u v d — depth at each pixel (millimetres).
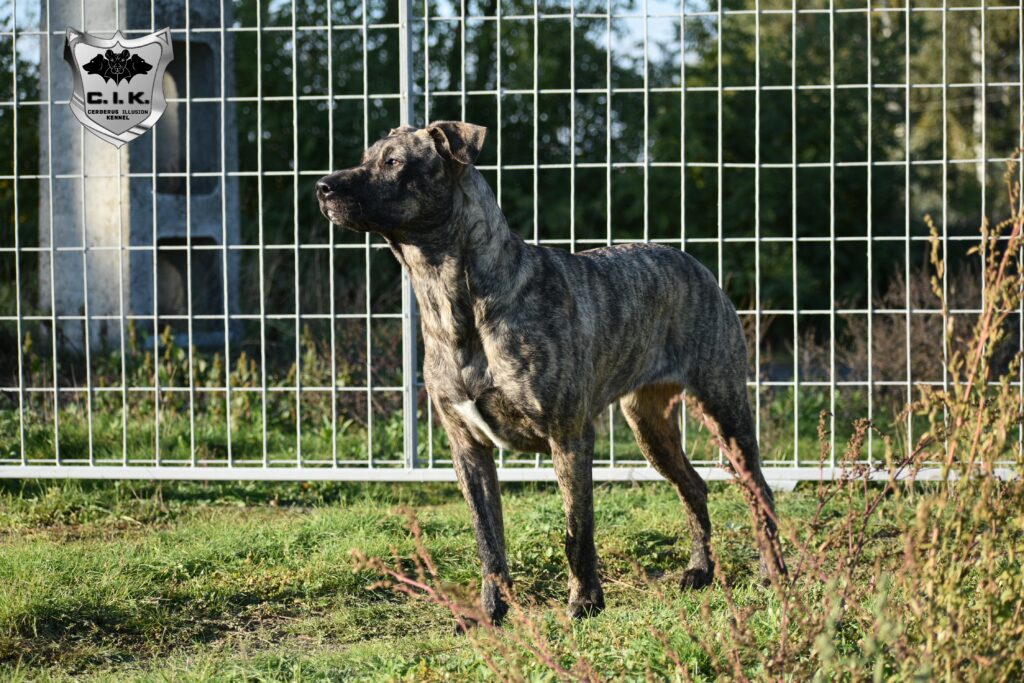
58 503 5879
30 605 4195
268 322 9539
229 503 6133
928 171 17391
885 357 8383
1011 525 2686
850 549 2943
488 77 16125
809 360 9352
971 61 21047
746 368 5059
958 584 2584
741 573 4996
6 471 5984
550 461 6488
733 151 15953
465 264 4066
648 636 3512
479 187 4113
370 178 4000
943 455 2953
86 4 8828
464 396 4160
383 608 4551
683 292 4871
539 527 5395
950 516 2627
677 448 5027
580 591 4262
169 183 9344
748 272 15055
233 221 9719
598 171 15758
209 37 9297
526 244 4262
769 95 15953
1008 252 2654
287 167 15328
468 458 4332
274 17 15758
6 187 12109
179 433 7027
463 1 5773
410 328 6027
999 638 2600
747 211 15484
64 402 7617
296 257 5945
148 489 6211
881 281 15555
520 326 4078
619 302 4480
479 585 4691
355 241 12961
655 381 4812
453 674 3488
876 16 18578
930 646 2518
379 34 16000
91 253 9070
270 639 4254
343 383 7773
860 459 6766
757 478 4980
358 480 6008
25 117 12234
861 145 16156
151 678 3654
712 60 16172
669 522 5664
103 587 4496
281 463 6441
